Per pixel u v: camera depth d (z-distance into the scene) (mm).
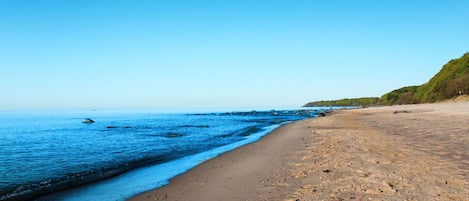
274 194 7953
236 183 9469
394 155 12141
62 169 13367
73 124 58281
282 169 10914
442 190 7605
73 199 8883
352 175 9344
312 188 8242
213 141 24219
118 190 9688
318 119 46906
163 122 61688
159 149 19750
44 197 9156
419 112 41219
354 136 19375
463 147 13203
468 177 8656
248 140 23641
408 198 7098
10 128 46969
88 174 12234
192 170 12328
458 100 68000
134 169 13156
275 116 86375
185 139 26219
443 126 21062
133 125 51031
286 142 19047
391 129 22656
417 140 15945
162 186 9961
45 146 22250
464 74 76875
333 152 13656
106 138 27922
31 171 12984
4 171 12992
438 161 10742
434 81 92250
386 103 136500
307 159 12484
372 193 7539
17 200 8891
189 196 8531
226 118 80062
